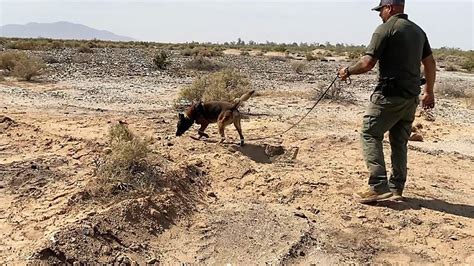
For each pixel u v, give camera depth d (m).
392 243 5.82
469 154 10.55
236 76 16.09
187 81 22.55
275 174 7.71
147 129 10.39
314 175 7.74
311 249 5.59
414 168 8.85
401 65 6.29
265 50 63.44
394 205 6.68
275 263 5.25
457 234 5.97
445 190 7.66
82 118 11.48
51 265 4.74
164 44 78.94
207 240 5.70
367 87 23.39
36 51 39.31
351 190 7.13
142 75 24.28
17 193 6.57
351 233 5.99
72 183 6.73
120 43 70.81
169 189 6.56
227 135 10.12
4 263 4.75
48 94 16.12
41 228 5.48
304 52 62.84
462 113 17.22
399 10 6.40
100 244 5.13
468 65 41.31
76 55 36.34
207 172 7.64
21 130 9.60
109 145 8.19
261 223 6.09
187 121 9.22
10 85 18.23
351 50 73.69
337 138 10.25
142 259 5.16
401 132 6.79
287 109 15.30
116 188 6.36
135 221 5.64
